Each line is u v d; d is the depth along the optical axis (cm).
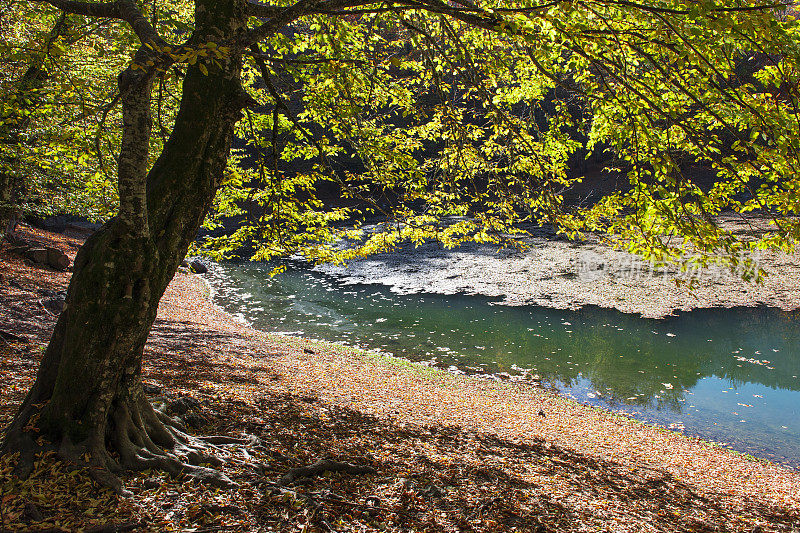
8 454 439
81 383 454
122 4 488
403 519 514
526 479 723
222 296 2403
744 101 507
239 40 469
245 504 468
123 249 452
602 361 1616
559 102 810
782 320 1975
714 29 405
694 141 561
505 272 2870
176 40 945
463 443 855
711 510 736
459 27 806
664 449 1017
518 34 462
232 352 1323
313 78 863
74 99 757
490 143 883
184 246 512
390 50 901
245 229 953
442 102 816
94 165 1089
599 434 1061
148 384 768
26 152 980
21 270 1702
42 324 1255
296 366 1286
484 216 905
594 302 2269
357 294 2480
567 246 3572
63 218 3055
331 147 966
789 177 491
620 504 692
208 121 493
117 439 483
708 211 594
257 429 699
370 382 1237
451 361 1605
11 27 895
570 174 4156
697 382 1458
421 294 2469
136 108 444
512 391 1345
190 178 496
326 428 785
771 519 736
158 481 467
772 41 395
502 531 532
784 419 1238
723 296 2284
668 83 558
